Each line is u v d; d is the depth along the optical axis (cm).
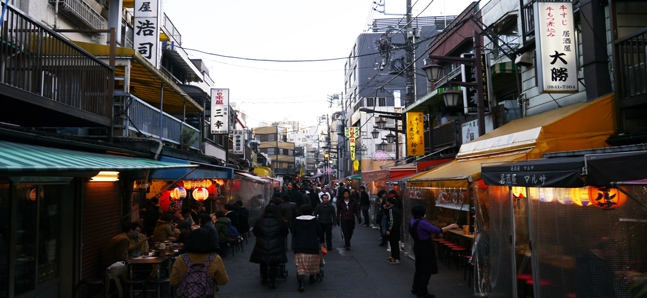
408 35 2139
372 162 4231
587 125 916
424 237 766
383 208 1332
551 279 563
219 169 1079
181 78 2305
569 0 1016
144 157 882
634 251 503
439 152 2011
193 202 1578
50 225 670
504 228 682
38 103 618
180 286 461
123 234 781
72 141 628
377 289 823
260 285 866
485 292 746
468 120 1827
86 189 736
